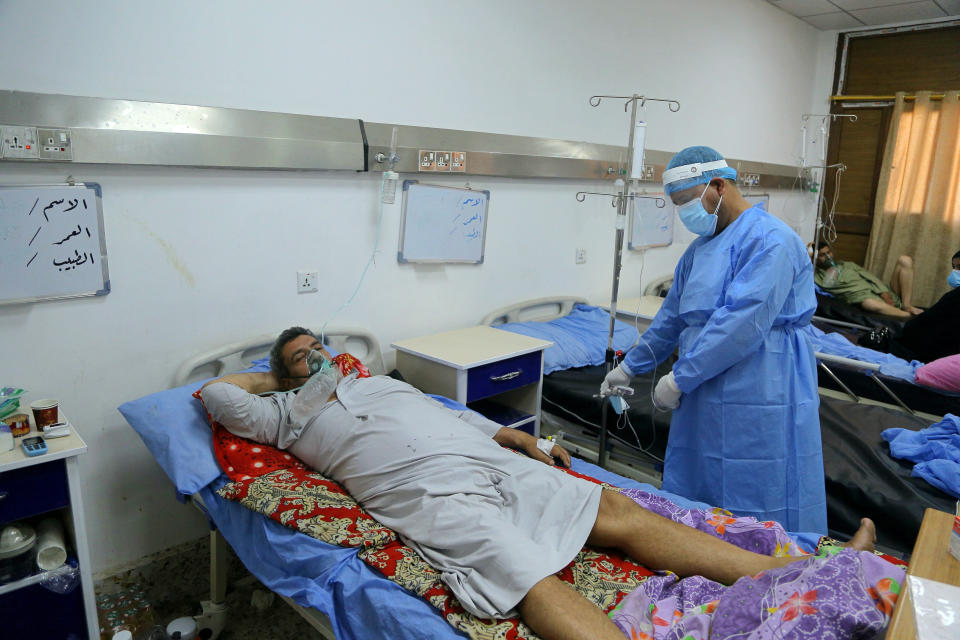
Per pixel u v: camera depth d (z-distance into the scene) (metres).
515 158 2.84
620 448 2.42
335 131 2.24
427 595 1.27
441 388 2.31
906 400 2.90
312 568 1.42
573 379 2.68
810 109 5.38
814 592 1.02
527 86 2.92
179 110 1.89
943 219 4.86
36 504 1.44
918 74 4.93
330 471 1.76
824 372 3.18
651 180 3.71
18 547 1.47
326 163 2.20
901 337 3.69
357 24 2.27
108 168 1.81
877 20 4.89
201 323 2.07
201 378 2.12
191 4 1.89
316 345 1.96
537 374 2.55
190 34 1.90
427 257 2.64
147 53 1.83
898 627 0.82
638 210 3.70
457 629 1.20
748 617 1.07
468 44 2.65
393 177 2.34
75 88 1.72
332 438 1.75
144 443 1.93
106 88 1.77
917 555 1.02
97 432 1.92
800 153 5.36
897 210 5.06
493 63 2.76
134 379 1.96
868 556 1.16
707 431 1.86
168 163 1.86
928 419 2.76
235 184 2.07
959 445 2.06
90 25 1.73
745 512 1.84
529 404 2.62
